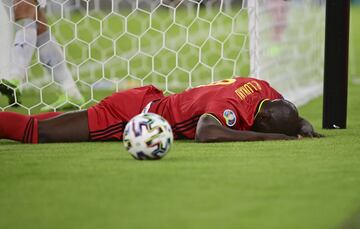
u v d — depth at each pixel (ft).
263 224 33.71
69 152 53.21
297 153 51.98
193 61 115.85
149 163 48.24
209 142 56.08
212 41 125.08
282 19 95.55
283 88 90.53
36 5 78.28
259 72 76.13
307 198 38.55
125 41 137.39
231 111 56.24
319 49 111.45
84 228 33.47
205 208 36.52
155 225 33.65
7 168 47.19
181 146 55.31
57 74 79.77
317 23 110.32
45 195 39.70
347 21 65.57
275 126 56.80
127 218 34.94
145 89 60.23
